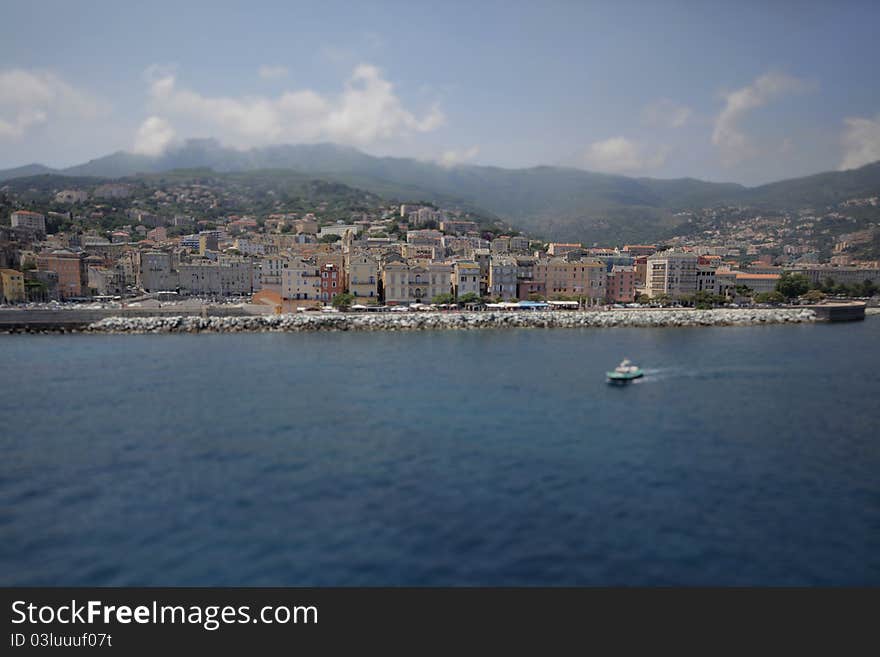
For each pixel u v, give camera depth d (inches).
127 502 2493.8
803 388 4603.8
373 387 4559.5
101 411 3875.5
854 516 2383.1
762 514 2394.2
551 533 2225.6
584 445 3193.9
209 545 2154.3
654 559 2068.2
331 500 2496.3
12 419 3695.9
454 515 2361.0
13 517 2370.8
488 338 7647.6
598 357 6018.7
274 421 3624.5
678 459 2994.6
